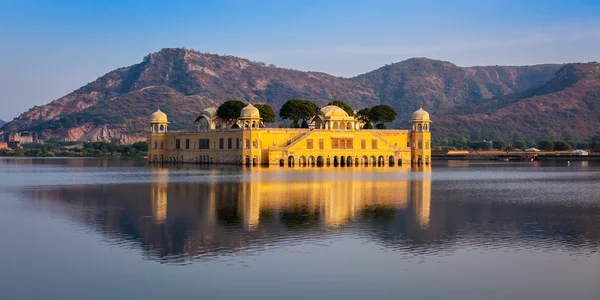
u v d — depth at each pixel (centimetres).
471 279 4791
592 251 5653
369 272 4941
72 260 5278
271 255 5428
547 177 15175
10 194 10119
